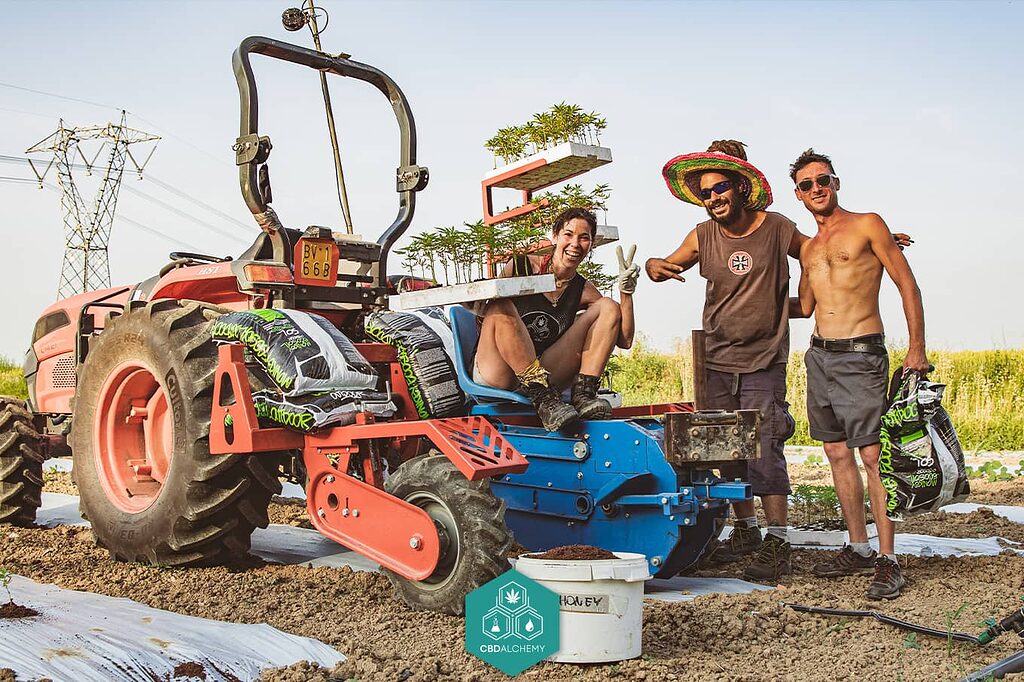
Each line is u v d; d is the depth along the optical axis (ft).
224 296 16.94
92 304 17.83
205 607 11.61
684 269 16.46
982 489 25.50
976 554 16.19
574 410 13.01
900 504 13.33
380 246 15.92
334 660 9.77
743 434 12.26
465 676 9.37
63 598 11.40
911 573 14.43
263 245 14.58
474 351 14.38
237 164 14.24
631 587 9.91
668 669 9.62
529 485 13.73
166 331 14.07
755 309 15.40
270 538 16.90
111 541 14.48
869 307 14.38
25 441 17.99
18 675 8.16
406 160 16.30
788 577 14.43
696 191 16.14
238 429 12.89
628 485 12.82
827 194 14.55
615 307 13.82
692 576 14.55
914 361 13.80
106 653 8.96
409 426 11.60
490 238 13.88
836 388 14.39
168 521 13.66
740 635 10.98
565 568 9.73
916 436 13.41
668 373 52.60
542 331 13.85
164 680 8.71
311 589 12.57
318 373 12.51
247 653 9.64
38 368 19.72
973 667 9.98
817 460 33.42
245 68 14.20
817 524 18.31
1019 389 43.88
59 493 23.89
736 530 15.61
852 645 10.84
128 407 15.38
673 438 12.26
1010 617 10.34
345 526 12.36
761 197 15.31
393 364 15.24
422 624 10.99
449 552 11.25
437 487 11.32
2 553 15.11
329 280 14.96
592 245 14.02
